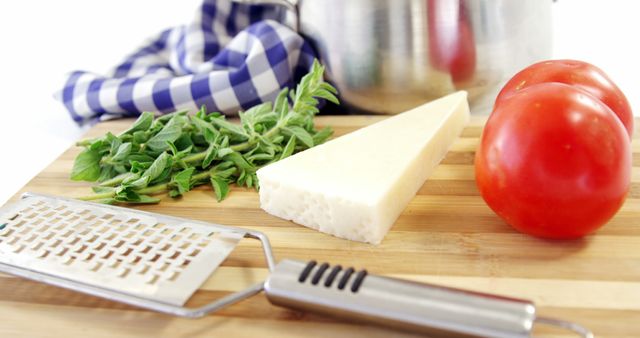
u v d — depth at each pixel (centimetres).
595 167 63
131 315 62
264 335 59
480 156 71
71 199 75
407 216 77
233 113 116
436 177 87
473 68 103
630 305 60
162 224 74
